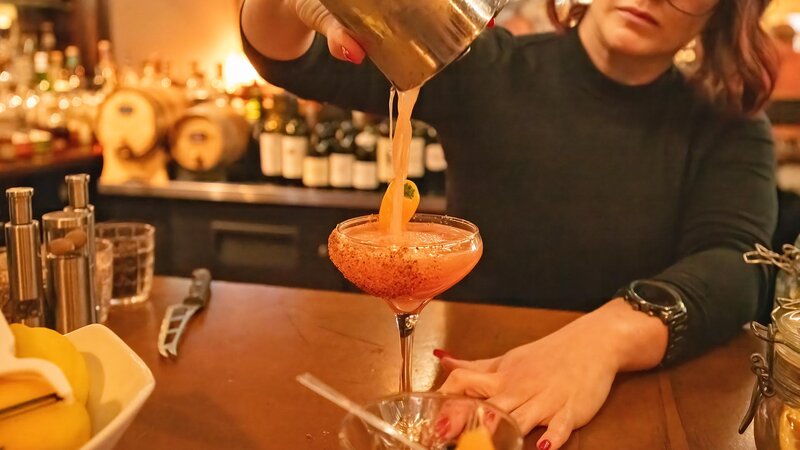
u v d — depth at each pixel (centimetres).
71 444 37
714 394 56
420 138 167
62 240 59
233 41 206
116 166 180
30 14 210
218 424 50
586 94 92
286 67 83
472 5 46
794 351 41
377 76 87
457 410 41
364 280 49
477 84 95
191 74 202
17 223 58
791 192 118
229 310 73
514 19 175
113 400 42
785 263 52
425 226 56
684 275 67
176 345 63
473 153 97
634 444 49
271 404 53
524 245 97
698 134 91
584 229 94
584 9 92
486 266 99
